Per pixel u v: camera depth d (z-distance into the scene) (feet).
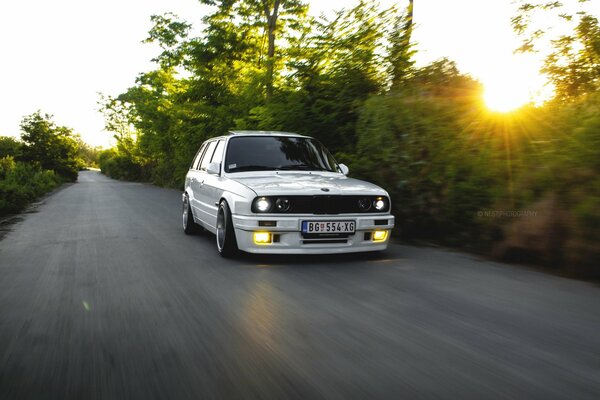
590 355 9.02
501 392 7.50
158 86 120.06
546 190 17.89
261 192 17.79
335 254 19.94
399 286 14.55
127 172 200.23
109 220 34.94
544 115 20.24
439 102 24.54
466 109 23.39
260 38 78.23
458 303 12.66
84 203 55.11
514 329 10.55
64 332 10.60
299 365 8.61
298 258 19.15
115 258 19.66
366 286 14.57
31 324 11.23
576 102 20.02
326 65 35.27
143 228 30.04
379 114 26.04
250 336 10.21
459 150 22.71
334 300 13.03
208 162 24.43
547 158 18.11
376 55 33.37
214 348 9.51
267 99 40.55
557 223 16.79
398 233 24.94
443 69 30.83
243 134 23.09
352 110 31.60
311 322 11.14
